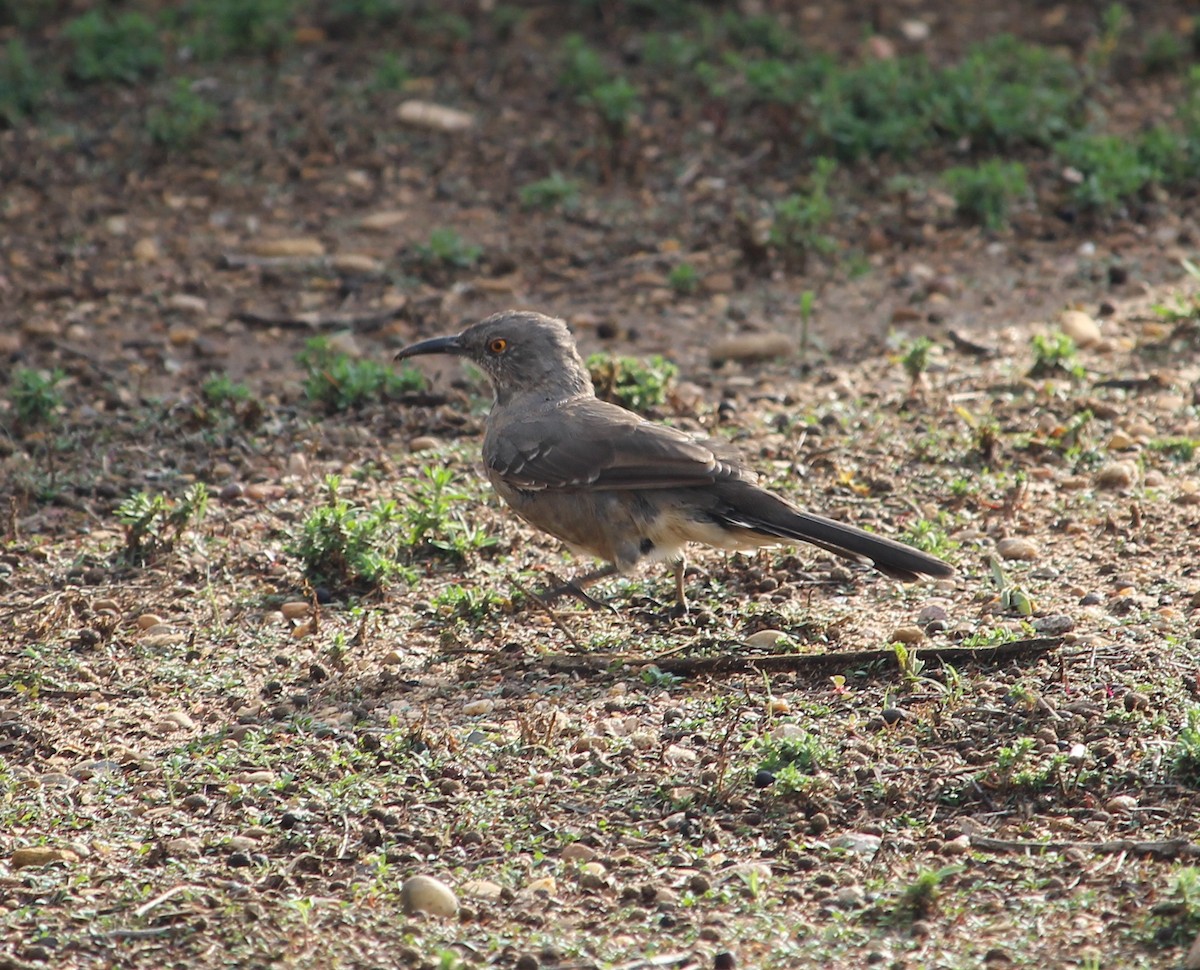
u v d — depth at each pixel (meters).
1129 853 7.78
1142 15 23.77
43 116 21.62
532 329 11.81
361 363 15.12
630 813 8.52
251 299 17.44
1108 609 10.34
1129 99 21.23
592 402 11.50
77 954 7.48
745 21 23.39
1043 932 7.24
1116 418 13.55
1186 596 10.45
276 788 8.96
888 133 19.77
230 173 20.23
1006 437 13.37
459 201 19.53
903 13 24.06
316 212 19.36
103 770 9.28
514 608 11.13
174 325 16.86
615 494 10.73
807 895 7.70
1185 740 8.37
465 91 22.06
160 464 13.83
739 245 18.14
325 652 10.65
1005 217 18.20
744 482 10.45
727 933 7.42
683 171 19.88
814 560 11.59
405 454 13.80
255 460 13.85
